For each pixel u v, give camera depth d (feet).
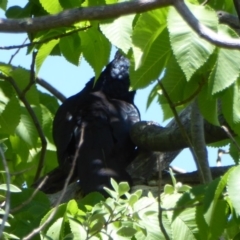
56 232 20.07
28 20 16.89
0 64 25.88
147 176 31.32
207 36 16.10
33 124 28.27
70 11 16.98
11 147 31.22
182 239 19.10
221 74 17.69
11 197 22.90
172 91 20.51
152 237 18.98
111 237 18.58
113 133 34.22
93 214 18.93
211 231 18.62
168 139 27.48
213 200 17.80
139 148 31.60
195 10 17.37
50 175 33.01
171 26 16.97
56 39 24.47
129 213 19.15
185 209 19.27
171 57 18.84
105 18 16.98
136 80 19.21
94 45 25.00
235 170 17.03
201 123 23.90
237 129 20.80
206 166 23.32
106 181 31.24
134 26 18.85
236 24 21.16
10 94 25.76
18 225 21.30
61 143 34.14
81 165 32.40
